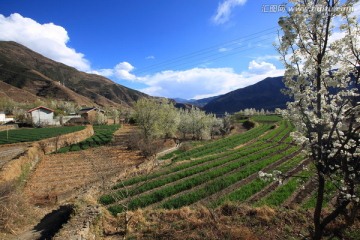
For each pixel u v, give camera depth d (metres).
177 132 76.25
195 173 29.09
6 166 26.91
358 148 7.59
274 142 49.56
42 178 30.44
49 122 86.06
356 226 11.55
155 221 14.64
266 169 29.08
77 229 12.47
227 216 14.27
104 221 14.66
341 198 7.72
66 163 38.09
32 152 37.84
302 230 12.35
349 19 6.88
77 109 120.62
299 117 7.11
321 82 7.30
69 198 22.72
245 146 48.62
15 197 16.92
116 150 47.84
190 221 13.84
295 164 29.80
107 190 23.48
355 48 7.09
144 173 30.25
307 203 17.38
